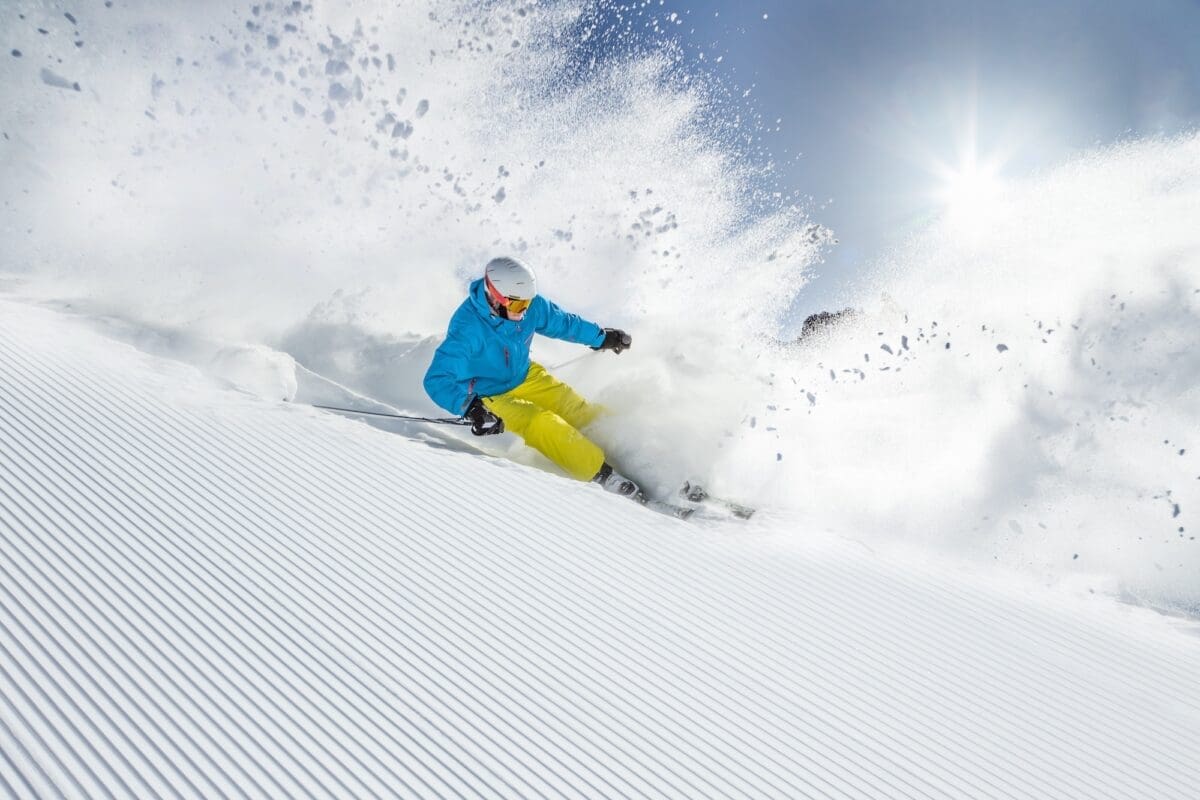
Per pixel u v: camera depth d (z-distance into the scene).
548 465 5.09
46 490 3.65
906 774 2.82
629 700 2.98
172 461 4.08
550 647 3.19
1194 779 2.95
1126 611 3.98
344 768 2.50
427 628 3.19
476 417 4.62
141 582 3.17
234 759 2.46
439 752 2.62
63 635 2.83
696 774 2.69
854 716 3.06
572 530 4.05
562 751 2.70
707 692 3.07
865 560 4.17
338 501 3.98
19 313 5.68
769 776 2.73
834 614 3.67
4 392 4.45
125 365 5.09
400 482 4.25
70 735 2.45
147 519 3.58
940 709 3.15
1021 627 3.74
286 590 3.27
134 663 2.77
